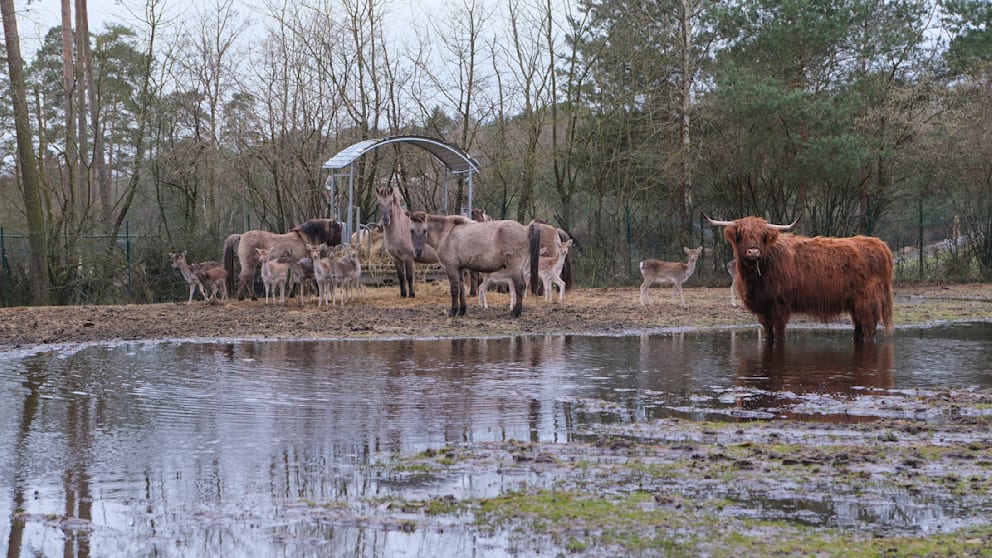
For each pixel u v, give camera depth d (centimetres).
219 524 626
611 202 3903
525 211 3709
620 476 723
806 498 662
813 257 1559
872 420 923
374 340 1627
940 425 895
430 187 3781
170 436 877
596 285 3400
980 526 599
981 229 3672
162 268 3167
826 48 3547
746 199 3800
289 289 2559
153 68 3672
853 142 3281
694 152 3647
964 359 1359
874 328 1575
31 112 3966
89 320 1972
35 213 2794
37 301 2784
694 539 580
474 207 3788
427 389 1114
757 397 1055
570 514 631
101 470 760
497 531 601
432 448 823
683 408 994
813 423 907
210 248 3241
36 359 1399
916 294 2934
